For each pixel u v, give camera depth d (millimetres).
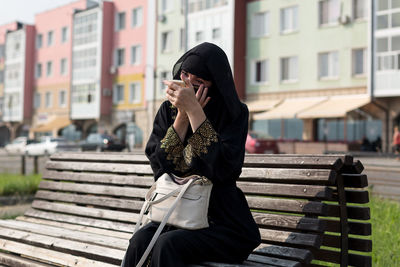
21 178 12758
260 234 2975
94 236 3793
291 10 32281
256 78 34000
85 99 47031
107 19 45281
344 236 3158
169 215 2678
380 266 4590
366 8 29078
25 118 55469
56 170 5090
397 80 27531
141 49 42312
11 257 3785
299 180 3205
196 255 2713
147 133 40969
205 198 2754
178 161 2852
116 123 44625
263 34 33719
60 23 51219
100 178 4531
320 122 31891
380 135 29219
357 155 12805
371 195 9047
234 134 2797
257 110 32406
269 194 3314
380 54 28125
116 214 4180
